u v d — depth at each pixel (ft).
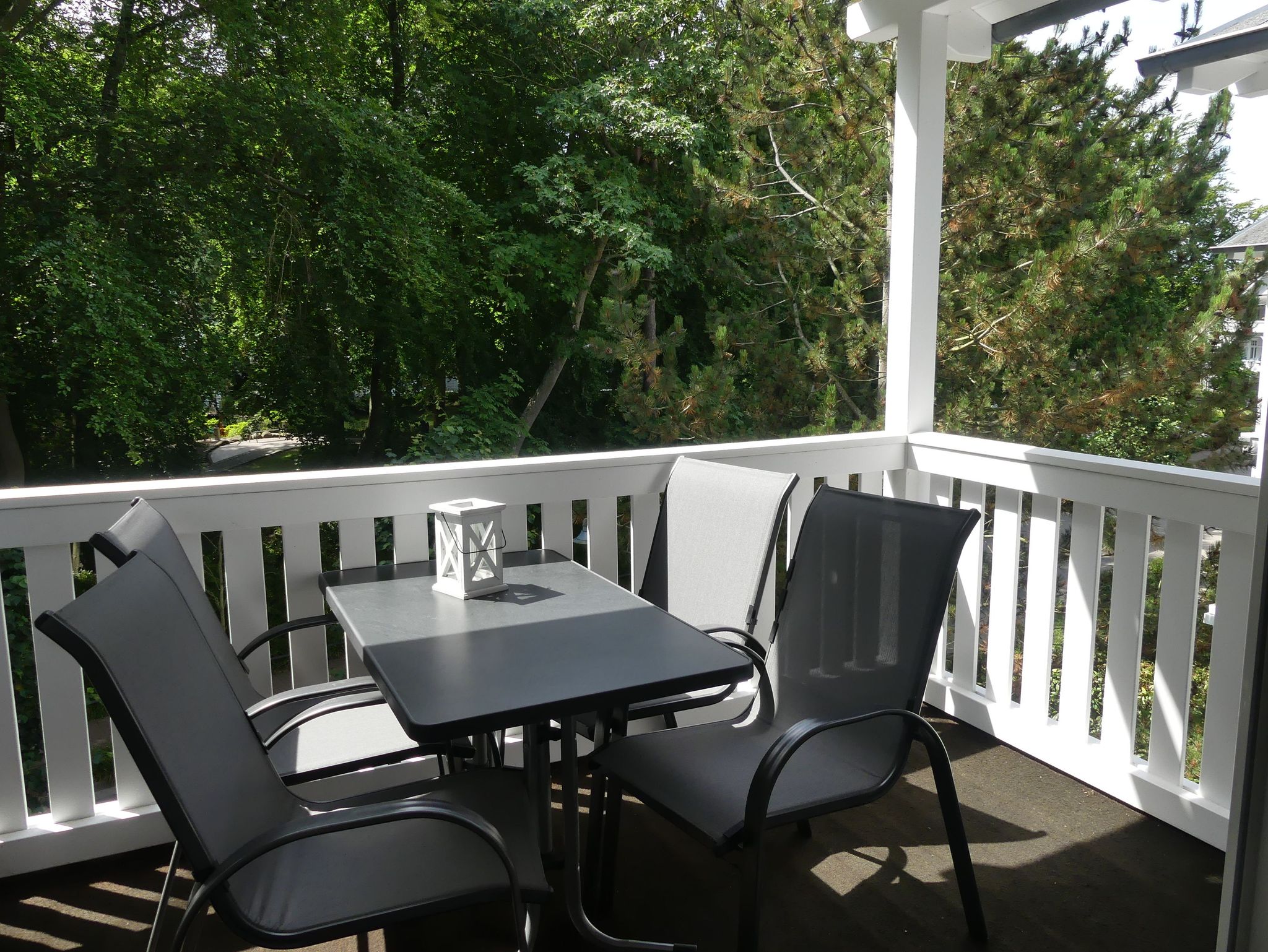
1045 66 23.44
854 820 8.07
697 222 38.63
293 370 34.78
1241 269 21.29
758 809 5.24
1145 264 22.07
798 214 29.22
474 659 5.54
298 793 8.07
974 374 25.66
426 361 38.83
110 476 34.06
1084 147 23.36
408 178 31.14
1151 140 24.63
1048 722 9.16
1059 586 27.12
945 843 7.68
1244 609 7.25
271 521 7.74
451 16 36.11
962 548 6.19
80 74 27.99
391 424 41.19
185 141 27.66
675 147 36.24
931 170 10.19
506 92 37.73
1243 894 4.81
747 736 6.89
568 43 36.88
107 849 7.43
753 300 31.78
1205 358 21.76
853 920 6.63
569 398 43.96
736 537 7.89
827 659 6.85
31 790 21.95
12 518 6.83
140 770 3.95
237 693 6.23
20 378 27.94
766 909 6.76
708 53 34.91
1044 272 22.48
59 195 27.04
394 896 4.52
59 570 7.07
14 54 25.95
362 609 6.65
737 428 30.53
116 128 27.07
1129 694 8.27
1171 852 7.52
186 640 4.89
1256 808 4.73
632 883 7.15
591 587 7.26
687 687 5.24
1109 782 8.43
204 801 4.28
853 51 25.29
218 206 28.48
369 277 32.55
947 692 10.29
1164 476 7.64
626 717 7.04
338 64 31.96
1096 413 23.24
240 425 39.34
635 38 36.29
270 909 4.42
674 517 8.52
